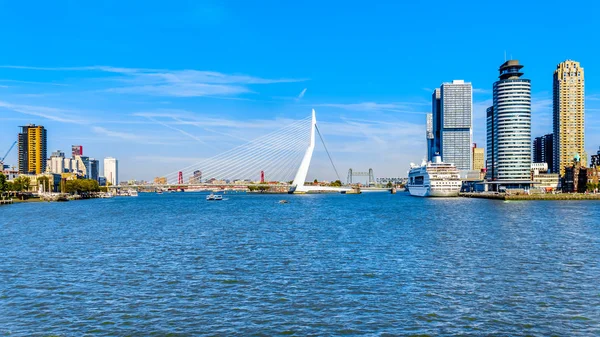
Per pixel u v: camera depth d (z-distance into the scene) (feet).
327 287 197.26
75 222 507.71
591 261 249.34
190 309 169.48
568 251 280.31
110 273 225.76
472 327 152.05
